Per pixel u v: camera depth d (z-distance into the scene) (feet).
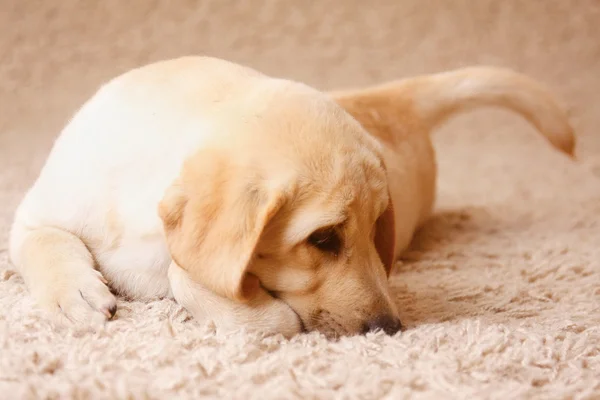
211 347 2.69
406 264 3.57
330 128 2.80
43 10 5.97
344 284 2.79
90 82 5.95
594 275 3.41
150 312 2.86
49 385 2.45
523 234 3.90
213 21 6.15
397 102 3.84
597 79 6.09
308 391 2.51
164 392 2.48
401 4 6.19
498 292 3.24
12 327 2.75
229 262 2.63
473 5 6.17
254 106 2.83
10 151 5.11
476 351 2.71
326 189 2.71
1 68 5.89
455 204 4.34
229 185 2.67
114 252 2.98
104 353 2.64
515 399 2.51
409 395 2.51
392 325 2.80
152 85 3.02
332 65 6.16
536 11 6.20
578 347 2.78
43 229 3.03
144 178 2.91
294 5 6.20
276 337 2.75
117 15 6.06
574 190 4.60
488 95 3.97
